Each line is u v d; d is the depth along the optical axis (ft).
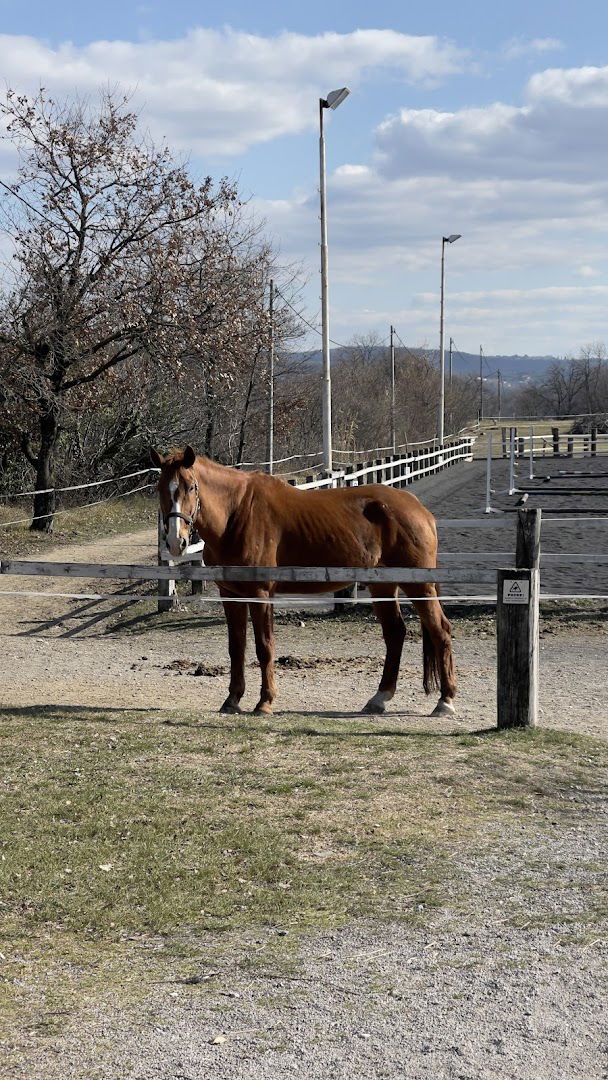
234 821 21.61
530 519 28.71
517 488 110.32
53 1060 13.46
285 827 21.36
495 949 16.43
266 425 130.82
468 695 35.65
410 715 32.40
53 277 80.07
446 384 291.79
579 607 50.80
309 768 25.05
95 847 20.25
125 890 18.56
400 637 33.45
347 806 22.57
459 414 310.04
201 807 22.36
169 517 29.66
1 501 92.53
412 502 33.37
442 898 18.26
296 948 16.56
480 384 370.32
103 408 98.02
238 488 31.76
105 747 26.76
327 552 32.19
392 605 33.30
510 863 19.76
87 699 34.50
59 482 99.76
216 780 24.09
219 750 26.50
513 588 28.76
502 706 29.30
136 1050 13.67
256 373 122.83
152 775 24.41
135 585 60.18
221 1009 14.71
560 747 27.09
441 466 144.25
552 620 48.73
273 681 32.04
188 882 18.86
